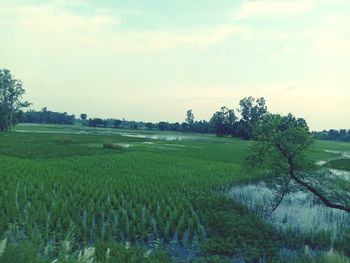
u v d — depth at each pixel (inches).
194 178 1193.4
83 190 884.0
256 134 706.2
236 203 826.8
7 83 4352.9
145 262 462.3
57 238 538.3
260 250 542.3
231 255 535.2
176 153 2188.7
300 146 671.1
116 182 1027.9
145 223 644.1
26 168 1235.2
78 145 2417.6
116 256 465.1
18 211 668.1
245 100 5831.7
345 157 2491.4
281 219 741.3
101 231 595.2
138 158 1755.7
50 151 1910.7
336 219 752.3
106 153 1939.0
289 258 513.7
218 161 1817.2
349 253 549.0
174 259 503.5
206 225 657.0
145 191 910.4
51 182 979.3
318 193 685.3
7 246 335.9
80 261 357.4
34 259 332.5
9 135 3344.0
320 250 558.6
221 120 6422.2
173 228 625.0
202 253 535.8
